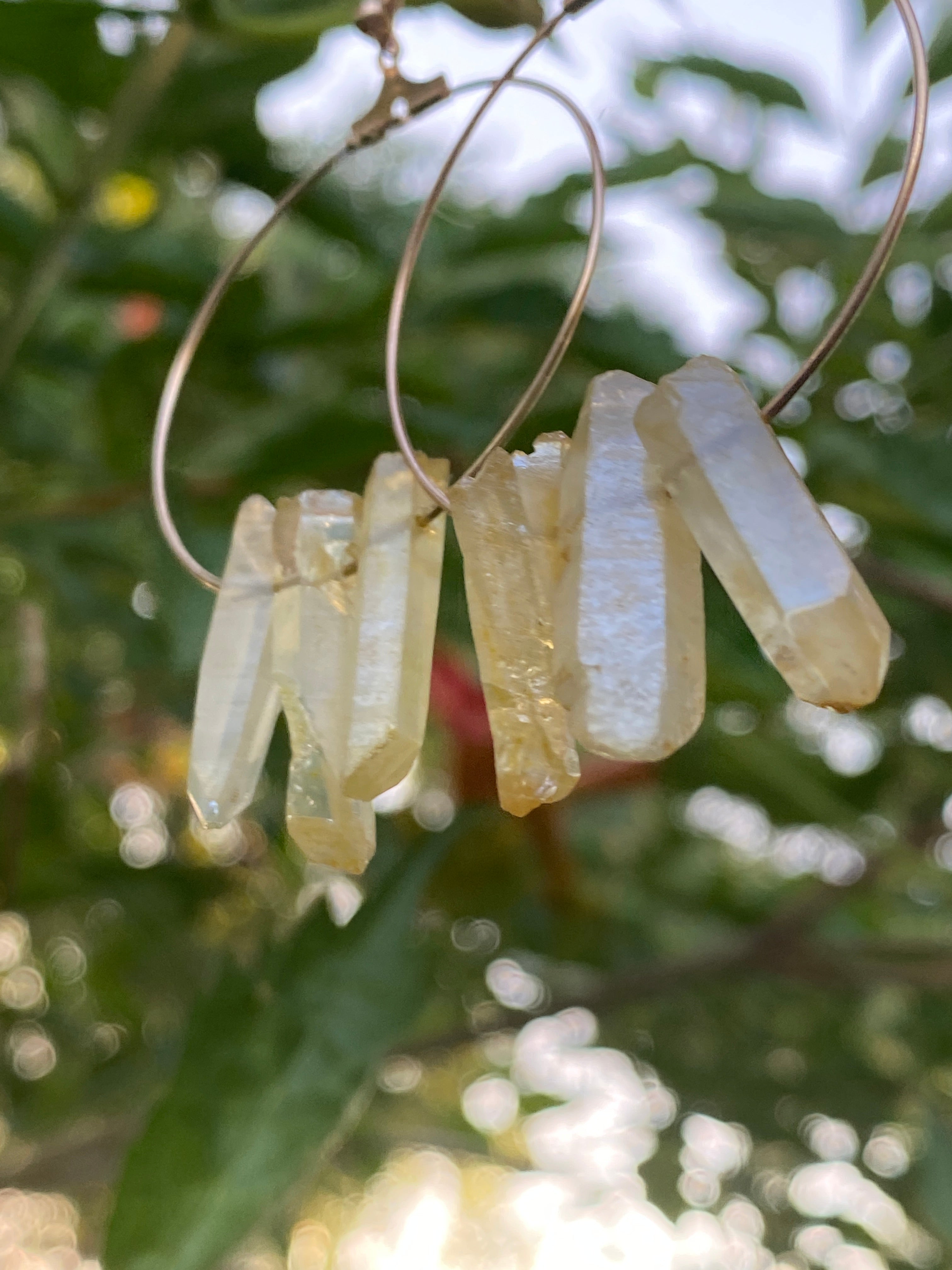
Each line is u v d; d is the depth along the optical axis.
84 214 0.27
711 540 0.14
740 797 0.40
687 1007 0.53
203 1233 0.21
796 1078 0.53
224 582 0.17
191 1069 0.22
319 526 0.16
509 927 0.44
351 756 0.15
